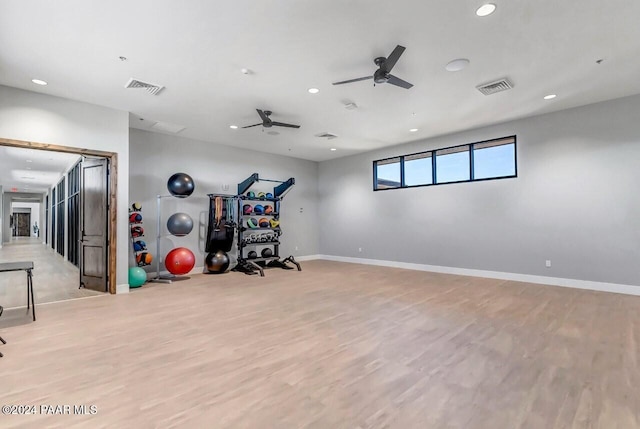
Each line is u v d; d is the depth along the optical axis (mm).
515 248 6293
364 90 4762
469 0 2816
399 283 6133
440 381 2453
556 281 5801
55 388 2363
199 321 3883
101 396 2258
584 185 5500
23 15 2936
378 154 8633
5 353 2977
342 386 2383
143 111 5555
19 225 23531
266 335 3416
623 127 5141
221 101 5137
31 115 4590
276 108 5477
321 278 6684
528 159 6098
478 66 4051
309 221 10031
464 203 7023
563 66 4070
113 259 5258
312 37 3375
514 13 3004
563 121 5695
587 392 2285
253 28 3207
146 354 2953
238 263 7711
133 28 3178
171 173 7133
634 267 5070
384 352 2984
